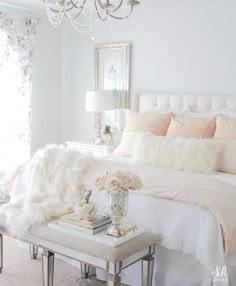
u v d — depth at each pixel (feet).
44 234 7.78
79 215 7.88
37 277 9.36
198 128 12.21
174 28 14.56
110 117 16.48
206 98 13.64
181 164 10.79
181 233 8.02
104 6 9.17
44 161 10.20
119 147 13.38
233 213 7.88
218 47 13.64
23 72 15.78
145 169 10.16
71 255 7.38
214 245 7.59
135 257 7.48
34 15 16.35
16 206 9.25
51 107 17.67
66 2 9.29
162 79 15.03
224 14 13.42
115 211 7.37
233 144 11.05
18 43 15.52
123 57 15.92
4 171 15.55
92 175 9.75
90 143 15.81
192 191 8.12
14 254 10.73
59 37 17.67
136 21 15.48
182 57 14.47
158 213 8.38
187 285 8.09
